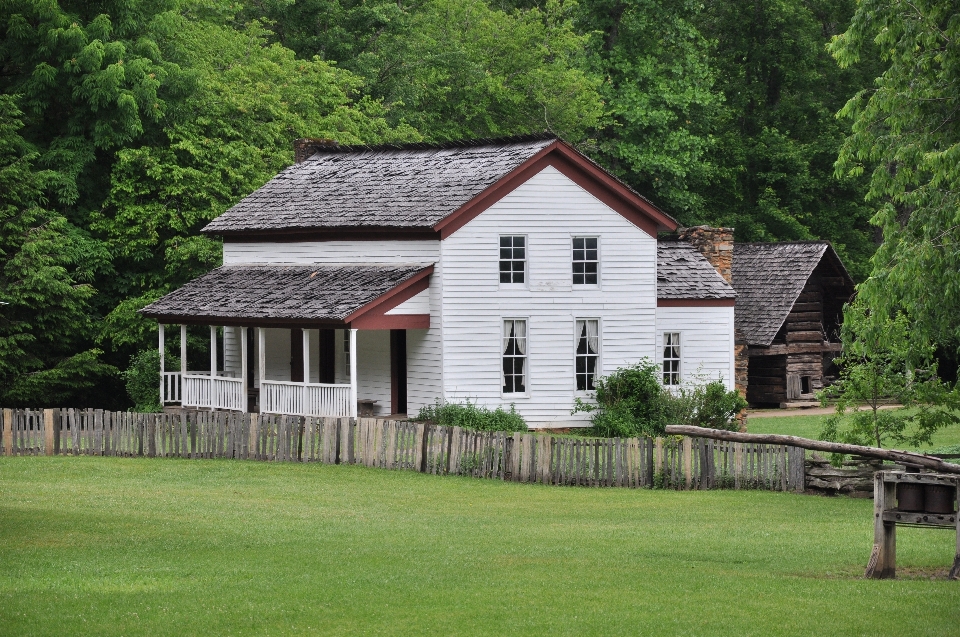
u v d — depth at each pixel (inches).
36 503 1421.0
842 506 1450.5
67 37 2405.3
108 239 2448.3
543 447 1635.1
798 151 3732.8
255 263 2294.5
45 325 2331.4
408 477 1675.7
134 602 881.5
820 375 2886.3
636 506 1446.9
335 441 1792.6
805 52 3846.0
